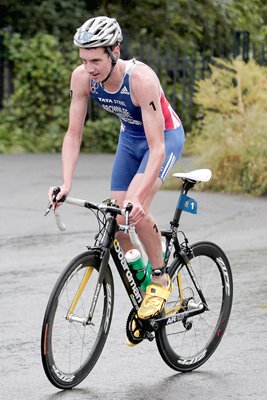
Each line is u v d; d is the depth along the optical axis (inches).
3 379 416.8
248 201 913.5
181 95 1440.7
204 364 444.5
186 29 1508.4
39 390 402.3
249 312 526.6
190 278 441.4
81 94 418.6
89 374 426.9
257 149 957.2
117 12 1472.7
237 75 1096.2
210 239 737.0
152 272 421.1
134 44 1457.9
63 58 1338.6
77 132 422.3
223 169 967.6
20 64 1334.9
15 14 1423.5
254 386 411.5
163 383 415.8
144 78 402.3
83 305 402.9
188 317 438.3
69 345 404.5
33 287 583.2
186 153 1221.1
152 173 399.9
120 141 435.8
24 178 1028.5
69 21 1435.8
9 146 1290.6
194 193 952.3
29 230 759.1
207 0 1496.1
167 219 807.1
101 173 1078.4
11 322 507.5
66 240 723.4
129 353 458.6
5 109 1338.6
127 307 538.6
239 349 464.4
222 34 1534.2
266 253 685.3
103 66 394.0
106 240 403.9
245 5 1601.9
